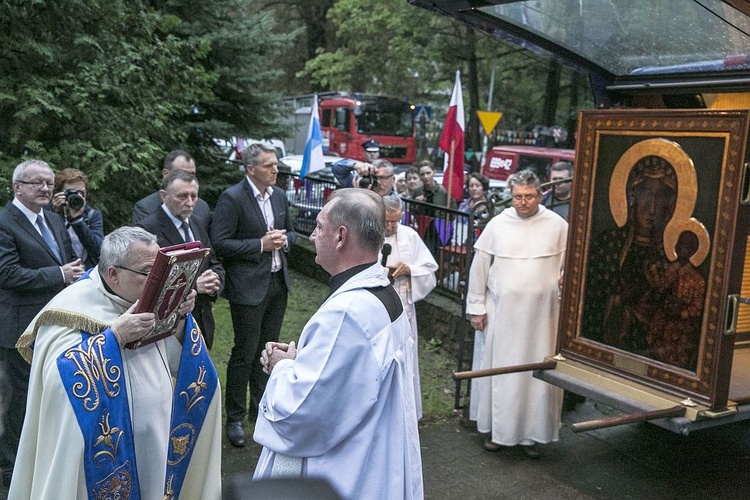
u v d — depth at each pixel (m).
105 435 2.70
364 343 2.30
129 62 7.35
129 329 2.73
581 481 4.56
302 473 2.33
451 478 4.53
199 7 9.54
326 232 2.45
